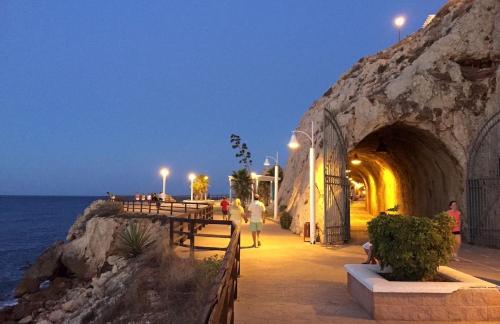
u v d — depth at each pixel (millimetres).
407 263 7473
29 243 61000
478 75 19500
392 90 19312
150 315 8820
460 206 18734
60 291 24719
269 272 11250
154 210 34156
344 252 14953
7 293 29078
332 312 7543
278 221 29266
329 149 18094
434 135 18922
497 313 6922
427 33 21734
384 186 33875
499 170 17750
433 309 6977
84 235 29000
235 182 47188
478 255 14719
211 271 9523
